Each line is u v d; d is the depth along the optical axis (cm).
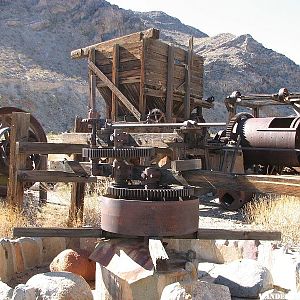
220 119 6744
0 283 502
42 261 680
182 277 523
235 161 1123
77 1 8706
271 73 8450
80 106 6294
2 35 7575
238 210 1036
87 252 639
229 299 508
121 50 1585
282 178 676
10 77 6247
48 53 7525
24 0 8612
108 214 535
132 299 519
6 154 1123
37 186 1255
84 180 787
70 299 488
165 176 563
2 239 625
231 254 670
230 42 9244
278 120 1198
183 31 11781
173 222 518
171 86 1595
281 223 792
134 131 1355
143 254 529
